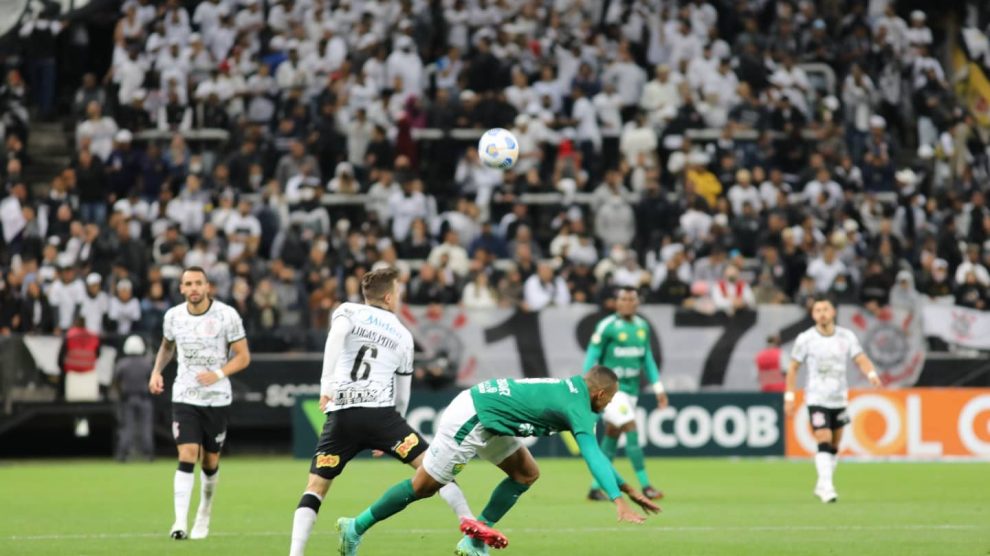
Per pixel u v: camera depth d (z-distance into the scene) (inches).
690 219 3890.3
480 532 1296.8
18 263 3624.5
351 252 3627.0
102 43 4628.4
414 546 1579.7
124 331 3405.5
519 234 3641.7
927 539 1653.5
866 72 4734.3
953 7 5064.0
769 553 1514.5
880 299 3555.6
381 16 4493.1
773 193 4050.2
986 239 4128.9
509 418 1344.7
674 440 3302.2
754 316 3491.6
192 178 3786.9
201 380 1665.8
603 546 1587.1
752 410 3304.6
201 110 4175.7
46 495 2356.1
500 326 3454.7
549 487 2527.1
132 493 2395.4
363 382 1374.3
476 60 4291.3
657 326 3479.3
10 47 4362.7
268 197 3779.5
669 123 4264.3
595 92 4298.7
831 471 2240.4
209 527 1819.6
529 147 4060.0
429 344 3425.2
